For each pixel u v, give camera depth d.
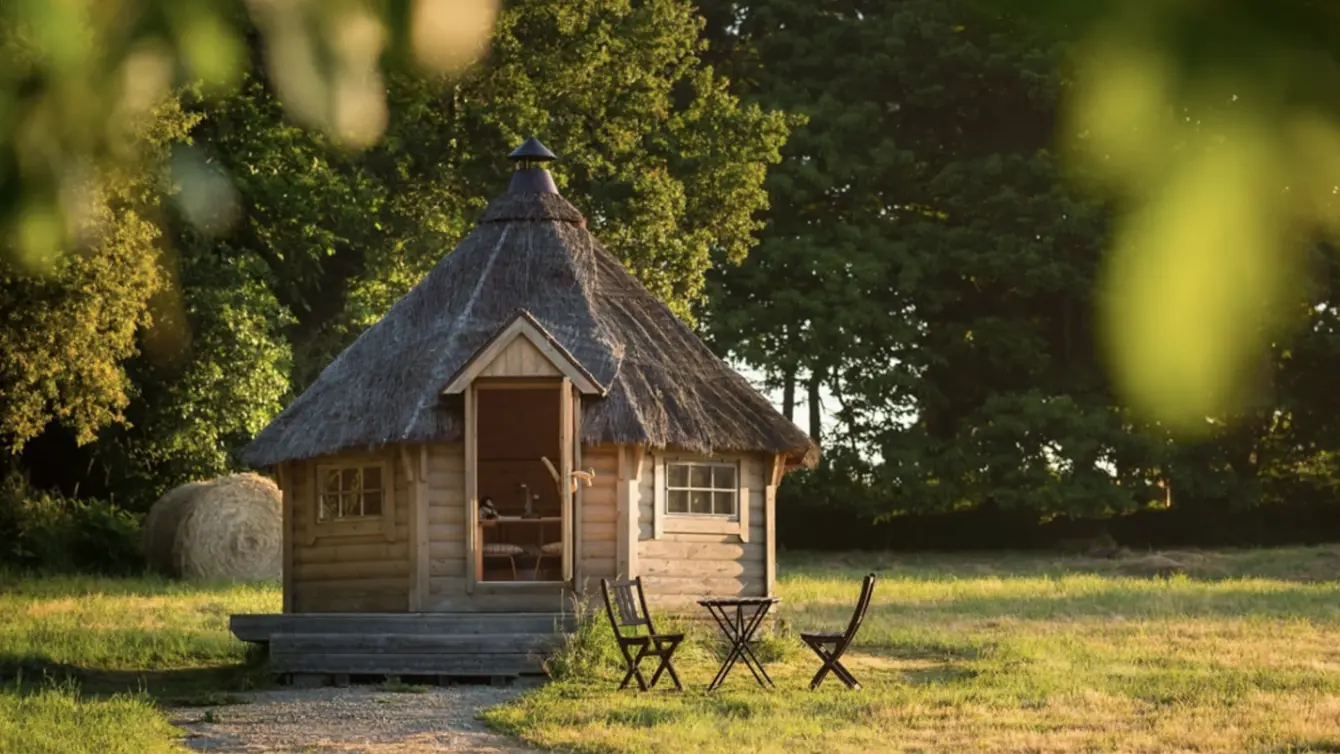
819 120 48.59
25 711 15.27
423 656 18.42
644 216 37.84
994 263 46.12
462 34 1.32
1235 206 1.22
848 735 14.03
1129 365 1.26
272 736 14.44
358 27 1.31
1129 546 48.16
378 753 13.48
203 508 31.61
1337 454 47.06
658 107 39.25
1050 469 46.78
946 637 22.09
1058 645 21.08
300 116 1.31
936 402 48.75
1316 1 1.20
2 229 1.35
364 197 35.62
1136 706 15.93
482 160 38.34
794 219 49.78
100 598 27.73
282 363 36.25
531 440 24.58
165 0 1.30
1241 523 48.09
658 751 13.14
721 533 20.78
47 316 23.31
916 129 50.16
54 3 1.28
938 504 47.88
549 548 20.11
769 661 19.58
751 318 47.31
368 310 36.84
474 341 20.59
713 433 20.42
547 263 21.59
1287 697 16.47
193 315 33.38
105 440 36.50
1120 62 1.23
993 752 13.41
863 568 41.00
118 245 21.33
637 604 19.97
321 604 20.38
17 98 1.31
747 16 50.94
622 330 21.25
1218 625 23.59
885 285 47.84
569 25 37.25
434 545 19.81
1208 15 1.21
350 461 20.28
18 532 34.00
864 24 49.25
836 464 47.53
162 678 19.06
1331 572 36.75
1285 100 1.20
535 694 16.67
